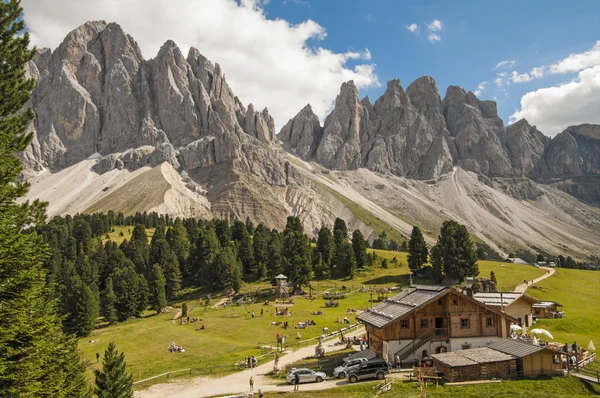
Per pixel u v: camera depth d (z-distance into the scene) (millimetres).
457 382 49688
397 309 62375
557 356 52844
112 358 45062
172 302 145375
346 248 164000
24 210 33094
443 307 60469
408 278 155500
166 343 82250
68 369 39500
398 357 56656
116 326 113562
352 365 54344
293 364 61062
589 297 123062
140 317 126812
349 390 48156
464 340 59469
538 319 89125
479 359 52000
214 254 161000
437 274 148375
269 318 102875
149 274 134750
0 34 35906
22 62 36688
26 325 28953
